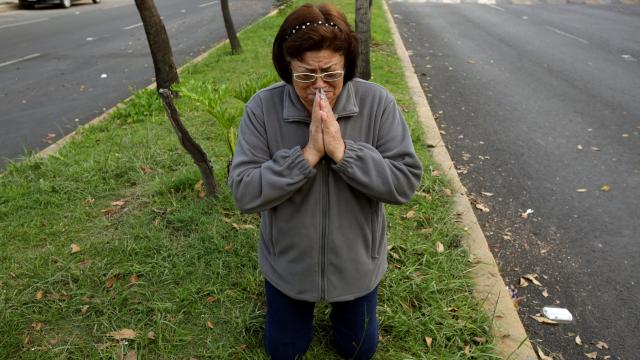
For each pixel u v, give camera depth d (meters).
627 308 2.73
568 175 4.25
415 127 4.79
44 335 2.39
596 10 15.21
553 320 2.63
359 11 5.68
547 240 3.35
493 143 4.92
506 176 4.24
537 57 8.67
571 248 3.26
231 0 18.20
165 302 2.57
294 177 1.55
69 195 3.66
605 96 6.45
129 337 2.35
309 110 1.64
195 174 3.72
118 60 9.22
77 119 6.02
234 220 3.22
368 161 1.57
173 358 2.26
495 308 2.43
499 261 3.13
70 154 4.36
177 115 3.04
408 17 13.29
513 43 9.92
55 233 3.19
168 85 5.65
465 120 5.57
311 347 2.27
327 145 1.53
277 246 1.78
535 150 4.75
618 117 5.66
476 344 2.33
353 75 1.63
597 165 4.43
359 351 2.05
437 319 2.41
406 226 3.21
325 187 1.66
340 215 1.69
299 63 1.50
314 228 1.69
